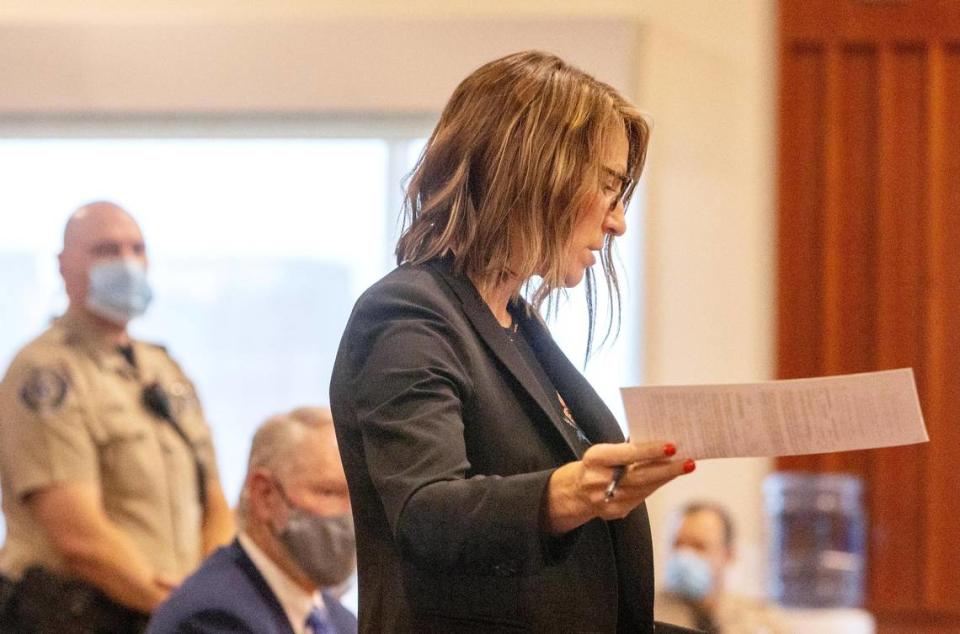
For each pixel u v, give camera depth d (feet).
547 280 15.37
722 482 44.24
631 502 12.87
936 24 46.11
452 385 14.15
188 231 45.42
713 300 44.52
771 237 45.16
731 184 44.83
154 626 24.81
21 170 45.55
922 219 45.93
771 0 46.14
